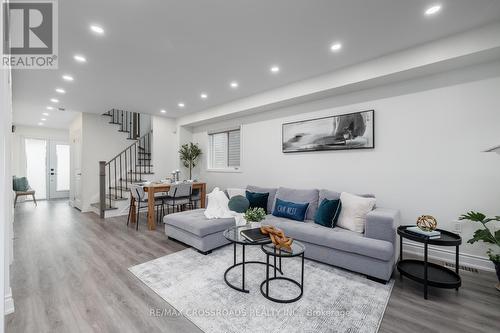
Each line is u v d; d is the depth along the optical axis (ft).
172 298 6.71
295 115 13.94
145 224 15.03
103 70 10.82
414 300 6.68
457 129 8.98
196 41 8.50
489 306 6.38
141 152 23.12
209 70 10.98
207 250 9.99
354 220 9.27
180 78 11.91
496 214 8.32
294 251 6.90
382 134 10.73
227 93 14.35
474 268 8.64
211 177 19.79
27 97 14.71
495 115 8.30
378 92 10.84
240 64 10.37
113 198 18.19
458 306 6.39
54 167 27.32
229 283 7.49
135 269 8.52
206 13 6.97
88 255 9.84
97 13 6.89
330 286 7.39
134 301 6.57
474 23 7.45
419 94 9.77
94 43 8.53
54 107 17.28
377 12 6.93
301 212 10.85
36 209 20.12
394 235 7.99
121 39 8.30
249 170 16.65
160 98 15.26
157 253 10.09
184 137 21.31
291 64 10.38
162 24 7.49
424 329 5.50
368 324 5.66
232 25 7.58
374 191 10.96
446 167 9.21
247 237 7.46
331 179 12.44
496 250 8.33
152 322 5.72
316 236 8.87
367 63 10.02
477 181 8.63
